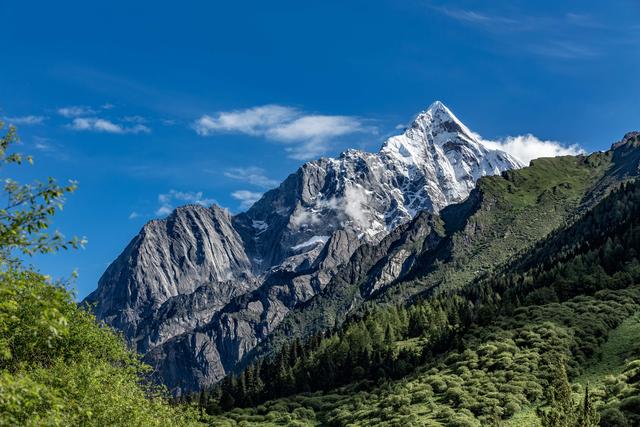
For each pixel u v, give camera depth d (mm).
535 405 148500
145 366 80562
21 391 32594
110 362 77562
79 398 54094
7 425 32688
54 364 62969
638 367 144625
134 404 62969
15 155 34094
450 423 144625
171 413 79562
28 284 34719
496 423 123188
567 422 80500
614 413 111562
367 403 198125
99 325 77562
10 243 33375
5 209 33531
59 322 33812
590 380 154500
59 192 34094
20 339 52562
